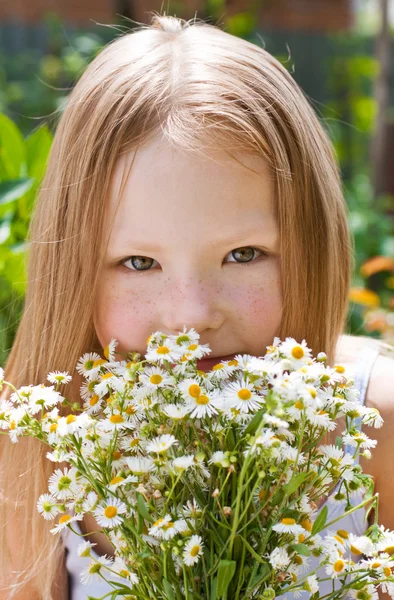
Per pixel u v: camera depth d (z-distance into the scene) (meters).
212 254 0.78
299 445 0.71
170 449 0.73
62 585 0.90
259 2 2.89
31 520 0.86
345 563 0.73
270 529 0.71
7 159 1.14
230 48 0.83
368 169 3.04
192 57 0.81
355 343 0.96
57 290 0.83
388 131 2.80
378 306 1.81
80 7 3.16
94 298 0.81
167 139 0.77
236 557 0.73
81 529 0.89
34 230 0.86
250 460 0.70
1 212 1.09
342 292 0.88
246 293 0.79
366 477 0.75
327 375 0.72
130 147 0.78
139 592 0.74
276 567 0.72
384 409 0.88
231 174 0.77
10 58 3.38
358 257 2.00
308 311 0.83
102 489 0.73
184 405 0.73
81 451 0.73
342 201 0.89
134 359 0.77
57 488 0.74
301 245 0.82
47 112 2.88
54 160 0.84
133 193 0.78
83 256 0.81
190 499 0.75
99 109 0.80
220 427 0.72
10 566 0.89
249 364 0.71
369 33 4.18
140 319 0.79
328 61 3.56
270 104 0.81
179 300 0.78
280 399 0.70
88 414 0.76
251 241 0.79
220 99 0.79
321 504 0.86
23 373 0.86
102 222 0.80
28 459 0.85
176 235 0.77
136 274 0.80
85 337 0.83
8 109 2.85
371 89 3.56
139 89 0.79
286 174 0.80
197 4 2.73
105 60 0.84
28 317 0.86
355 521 0.87
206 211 0.77
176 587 0.73
